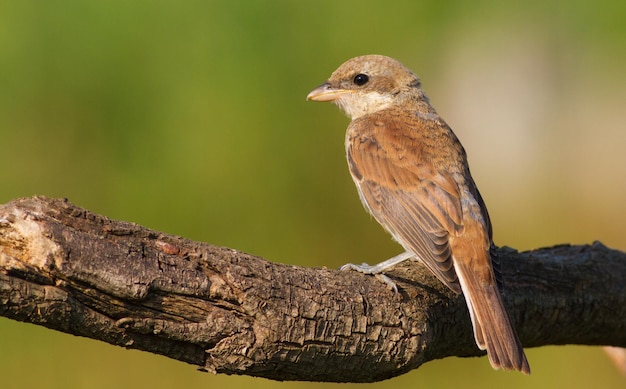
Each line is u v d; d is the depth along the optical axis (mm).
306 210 13352
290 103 13242
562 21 15648
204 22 12977
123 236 6359
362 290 7234
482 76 15867
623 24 15266
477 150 16172
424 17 14141
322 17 13406
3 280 5859
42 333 12438
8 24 12633
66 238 6035
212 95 12977
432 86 15695
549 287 9031
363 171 9328
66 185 12914
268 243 13203
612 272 9383
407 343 7266
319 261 13383
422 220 8648
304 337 6801
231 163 13047
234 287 6578
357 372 7215
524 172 15938
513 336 7695
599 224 15344
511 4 15242
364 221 13406
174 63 12945
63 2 12766
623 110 16016
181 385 12586
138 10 12812
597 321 9305
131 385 12539
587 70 16031
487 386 13055
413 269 8305
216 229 13055
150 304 6316
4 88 12766
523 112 16125
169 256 6434
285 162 13242
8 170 12766
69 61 12836
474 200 8656
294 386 12758
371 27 13727
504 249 9312
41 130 12852
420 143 9266
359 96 10484
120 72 12898
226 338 6547
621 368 10453
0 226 5957
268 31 13180
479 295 7992
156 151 12977
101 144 12977
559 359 13094
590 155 15914
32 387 12352
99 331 6227
